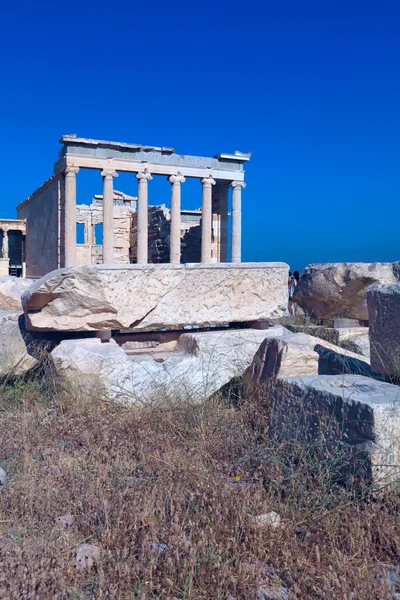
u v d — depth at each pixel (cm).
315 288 972
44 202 3275
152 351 756
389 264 911
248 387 634
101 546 334
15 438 513
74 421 567
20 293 827
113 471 444
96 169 2867
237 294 755
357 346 805
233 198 3228
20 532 349
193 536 343
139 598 285
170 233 3038
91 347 668
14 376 707
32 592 280
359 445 395
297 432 455
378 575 313
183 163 3045
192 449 494
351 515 368
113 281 685
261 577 311
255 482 432
